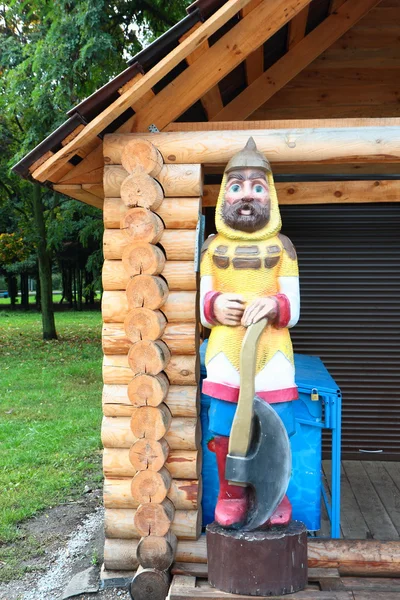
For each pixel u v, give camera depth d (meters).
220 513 3.06
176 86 3.46
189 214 3.41
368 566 3.31
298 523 3.15
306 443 3.62
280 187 3.80
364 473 5.23
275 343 3.07
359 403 5.53
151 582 3.24
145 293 3.25
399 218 5.36
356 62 4.77
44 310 14.95
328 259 5.46
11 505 4.82
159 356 3.23
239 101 4.64
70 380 9.94
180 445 3.41
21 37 11.80
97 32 7.41
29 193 14.51
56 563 3.94
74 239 20.16
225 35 3.34
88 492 5.20
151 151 3.31
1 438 6.61
